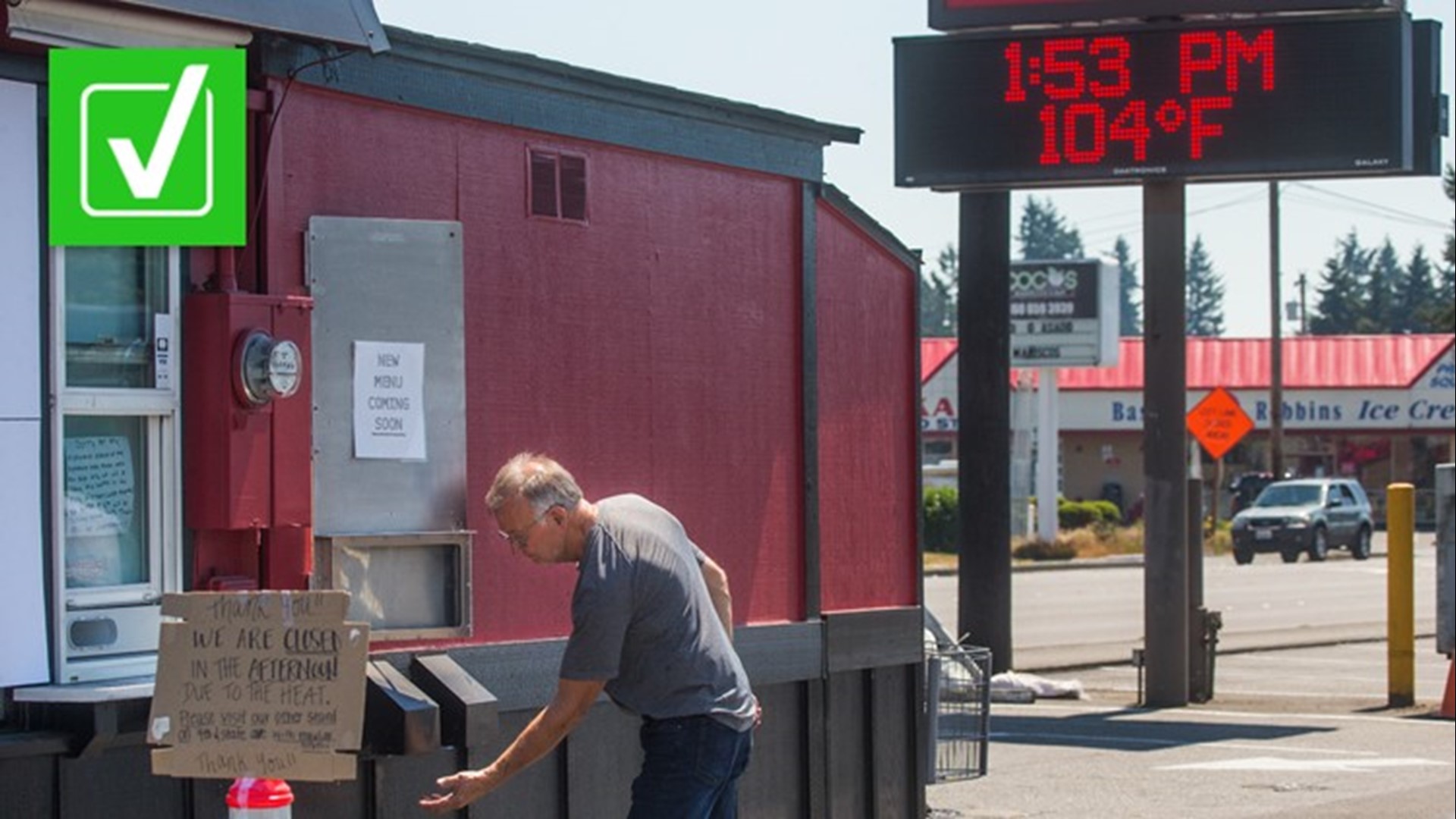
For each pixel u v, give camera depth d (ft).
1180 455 68.33
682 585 24.77
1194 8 60.70
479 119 30.27
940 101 62.34
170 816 25.52
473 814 29.53
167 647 22.35
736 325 35.53
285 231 27.14
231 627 22.25
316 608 22.11
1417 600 132.46
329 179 27.94
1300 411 252.42
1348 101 59.82
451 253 28.94
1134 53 61.21
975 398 71.87
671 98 33.65
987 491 71.77
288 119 27.22
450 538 28.71
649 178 33.65
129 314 25.58
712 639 25.00
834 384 38.24
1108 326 178.19
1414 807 46.24
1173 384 67.92
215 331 25.84
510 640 30.60
